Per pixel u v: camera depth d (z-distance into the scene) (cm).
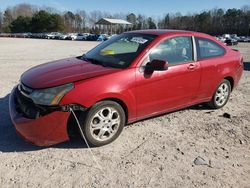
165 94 482
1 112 540
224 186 347
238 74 626
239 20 9412
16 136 445
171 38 496
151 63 444
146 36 495
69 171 361
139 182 346
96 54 508
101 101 407
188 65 508
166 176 360
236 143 459
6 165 368
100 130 414
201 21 9788
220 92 600
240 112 603
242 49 3103
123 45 498
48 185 333
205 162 396
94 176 353
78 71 427
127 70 432
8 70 1013
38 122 378
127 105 434
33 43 3425
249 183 356
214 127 514
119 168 372
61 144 424
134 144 437
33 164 373
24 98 404
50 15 8988
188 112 583
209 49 562
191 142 453
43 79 405
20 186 330
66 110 382
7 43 3228
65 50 2311
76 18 11075
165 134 475
